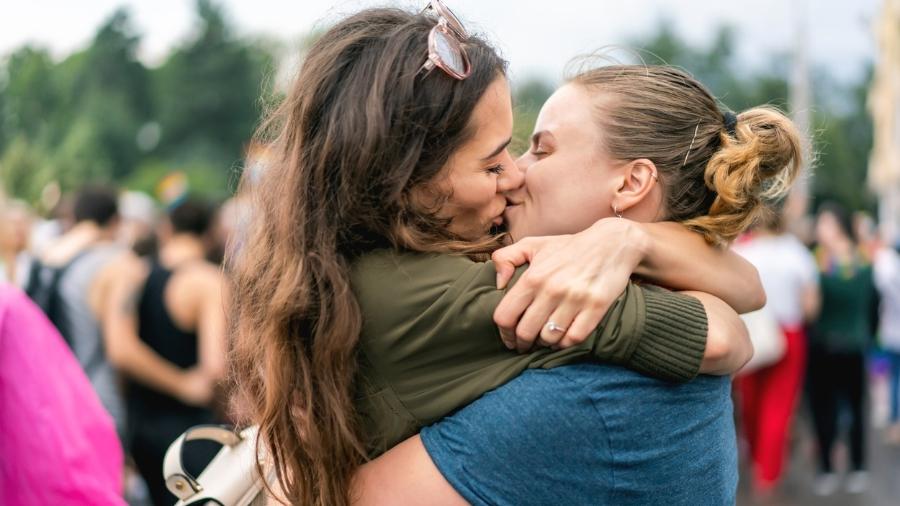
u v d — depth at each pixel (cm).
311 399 122
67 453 170
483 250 130
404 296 121
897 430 848
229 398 150
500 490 117
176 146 5669
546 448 116
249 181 141
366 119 122
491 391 120
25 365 170
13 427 169
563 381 117
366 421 125
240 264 136
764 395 623
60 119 5919
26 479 168
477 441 117
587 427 116
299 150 128
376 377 124
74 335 413
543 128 142
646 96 138
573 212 138
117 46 5884
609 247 121
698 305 123
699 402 125
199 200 411
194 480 148
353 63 128
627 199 136
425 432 122
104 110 5688
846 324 663
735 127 142
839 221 675
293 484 125
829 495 632
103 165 5556
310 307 123
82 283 418
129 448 377
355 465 123
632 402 118
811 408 675
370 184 123
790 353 610
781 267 603
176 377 371
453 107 124
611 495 118
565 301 117
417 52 125
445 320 120
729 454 132
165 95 5666
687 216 138
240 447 149
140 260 409
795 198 761
